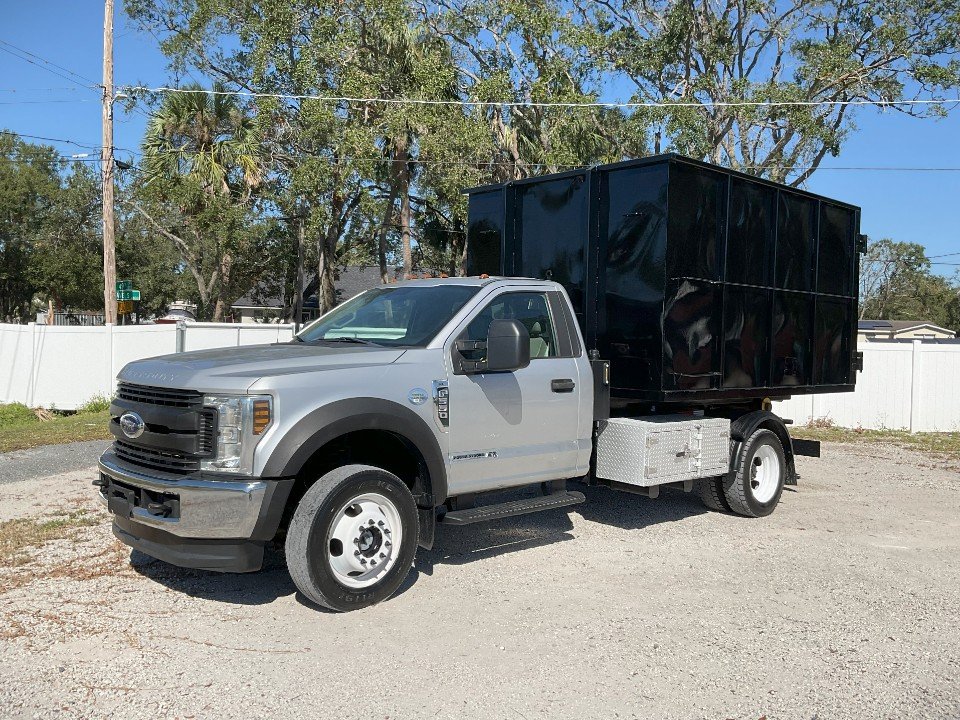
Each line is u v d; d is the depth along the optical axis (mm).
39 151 48344
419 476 5621
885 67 27766
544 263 7730
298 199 28750
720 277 7348
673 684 4191
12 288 51094
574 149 27375
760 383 7945
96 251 49031
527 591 5645
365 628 4891
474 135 24766
